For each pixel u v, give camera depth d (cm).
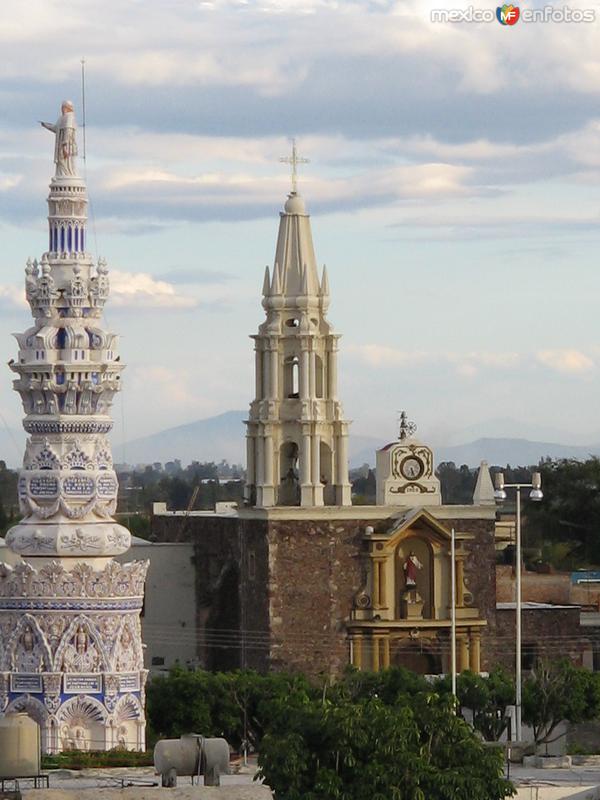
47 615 16800
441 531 19975
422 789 12538
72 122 16988
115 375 17050
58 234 16962
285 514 19725
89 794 11894
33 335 16925
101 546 16950
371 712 12638
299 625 19775
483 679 18012
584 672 18000
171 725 17488
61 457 16975
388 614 19862
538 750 16125
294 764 12469
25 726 12281
